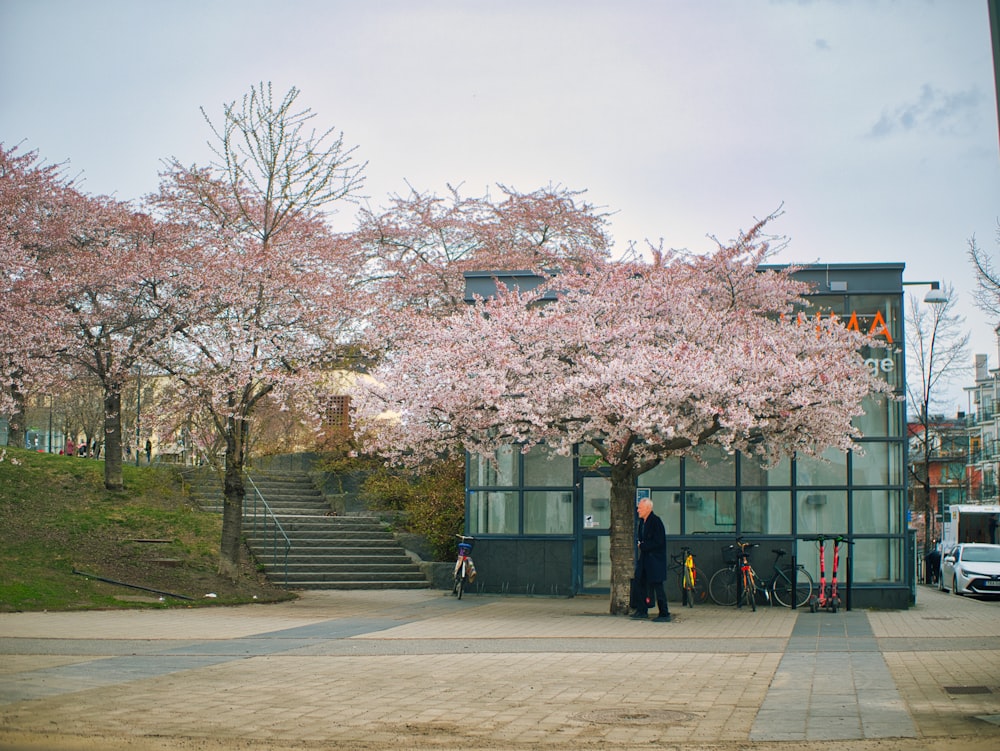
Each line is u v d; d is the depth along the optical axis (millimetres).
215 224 25172
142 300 21672
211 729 7730
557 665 11406
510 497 22219
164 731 7609
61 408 44906
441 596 21734
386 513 27453
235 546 20859
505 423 17875
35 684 9547
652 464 18078
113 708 8469
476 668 11141
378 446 19531
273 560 23531
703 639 14109
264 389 20703
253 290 20594
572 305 19031
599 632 14945
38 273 22578
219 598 19156
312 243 22688
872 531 21016
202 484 27719
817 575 20953
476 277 22516
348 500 28359
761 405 16891
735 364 16922
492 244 33625
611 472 18297
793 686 9906
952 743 7207
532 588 21828
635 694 9469
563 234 34281
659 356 16719
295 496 29047
